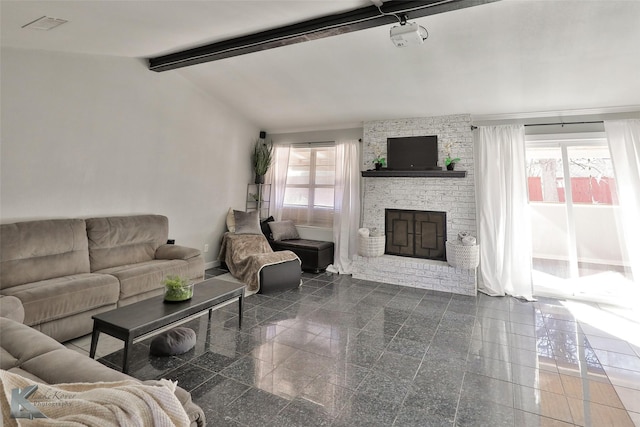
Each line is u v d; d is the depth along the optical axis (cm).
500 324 322
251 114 552
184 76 443
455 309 363
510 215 414
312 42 324
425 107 439
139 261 367
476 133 449
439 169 449
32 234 276
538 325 321
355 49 327
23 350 149
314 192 575
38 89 299
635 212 366
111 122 361
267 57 367
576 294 406
